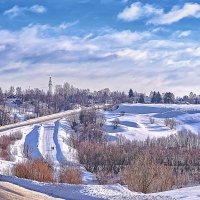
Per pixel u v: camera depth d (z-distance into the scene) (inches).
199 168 3791.8
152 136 7367.1
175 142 6107.3
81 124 7642.7
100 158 4074.8
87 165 3959.2
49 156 4421.8
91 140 6077.8
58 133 6441.9
